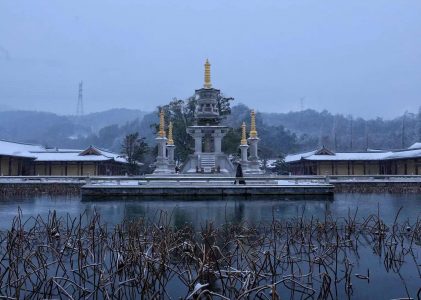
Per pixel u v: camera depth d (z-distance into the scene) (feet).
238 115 624.18
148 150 329.93
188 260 53.98
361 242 72.59
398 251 65.62
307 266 57.52
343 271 55.16
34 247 64.03
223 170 236.22
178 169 261.24
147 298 44.52
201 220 97.04
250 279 45.29
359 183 214.90
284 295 46.65
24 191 201.77
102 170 306.35
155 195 161.48
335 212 114.21
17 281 44.83
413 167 281.54
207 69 259.60
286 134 584.40
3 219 100.48
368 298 45.75
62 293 46.70
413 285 49.93
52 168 298.97
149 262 47.06
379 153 319.27
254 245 64.08
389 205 136.15
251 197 160.86
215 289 46.39
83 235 72.84
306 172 331.16
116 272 47.91
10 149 286.05
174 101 329.11
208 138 256.11
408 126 652.07
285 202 144.36
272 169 414.00
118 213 112.06
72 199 165.48
